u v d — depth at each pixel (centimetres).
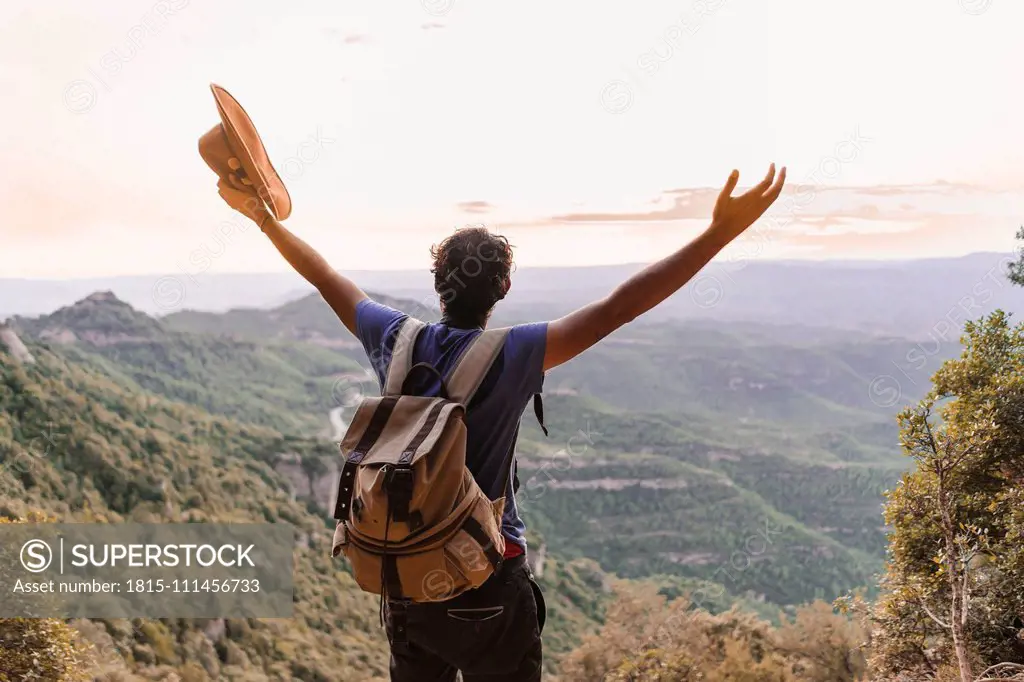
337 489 122
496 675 134
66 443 3691
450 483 119
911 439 455
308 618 3419
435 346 131
